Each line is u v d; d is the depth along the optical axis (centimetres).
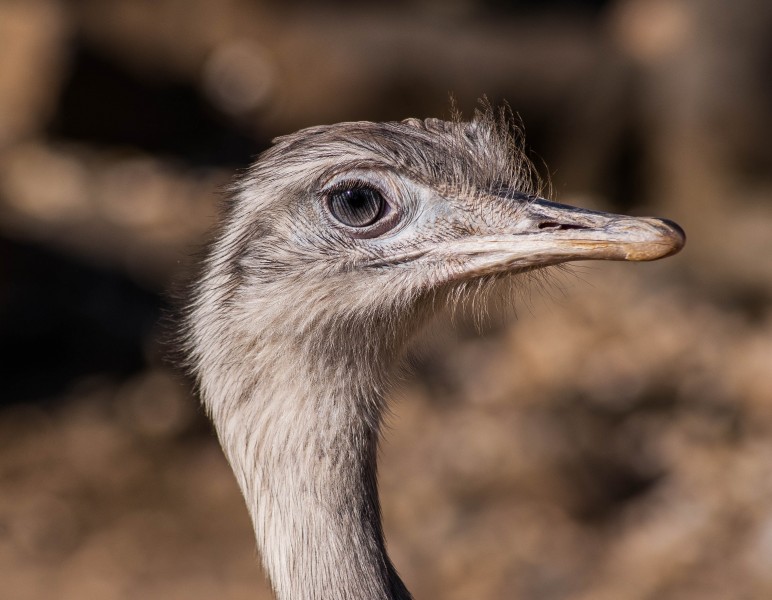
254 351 561
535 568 1125
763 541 1088
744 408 1354
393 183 581
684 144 1752
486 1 2098
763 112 1712
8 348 1672
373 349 586
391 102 2103
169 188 2431
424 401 1423
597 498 1227
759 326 1556
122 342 1686
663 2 1814
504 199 588
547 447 1294
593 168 1909
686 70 1759
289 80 2256
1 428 1471
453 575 1134
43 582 1173
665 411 1383
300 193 574
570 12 2064
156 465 1385
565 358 1470
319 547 533
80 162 2592
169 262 1998
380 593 529
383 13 2170
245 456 557
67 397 1550
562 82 1961
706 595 1044
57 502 1308
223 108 2500
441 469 1288
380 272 581
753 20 1719
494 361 1498
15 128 2656
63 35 2612
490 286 596
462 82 2023
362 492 551
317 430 552
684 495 1186
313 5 2269
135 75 2588
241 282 572
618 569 1104
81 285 1853
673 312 1563
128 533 1250
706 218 1708
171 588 1154
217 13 2491
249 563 1191
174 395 1514
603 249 561
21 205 2308
